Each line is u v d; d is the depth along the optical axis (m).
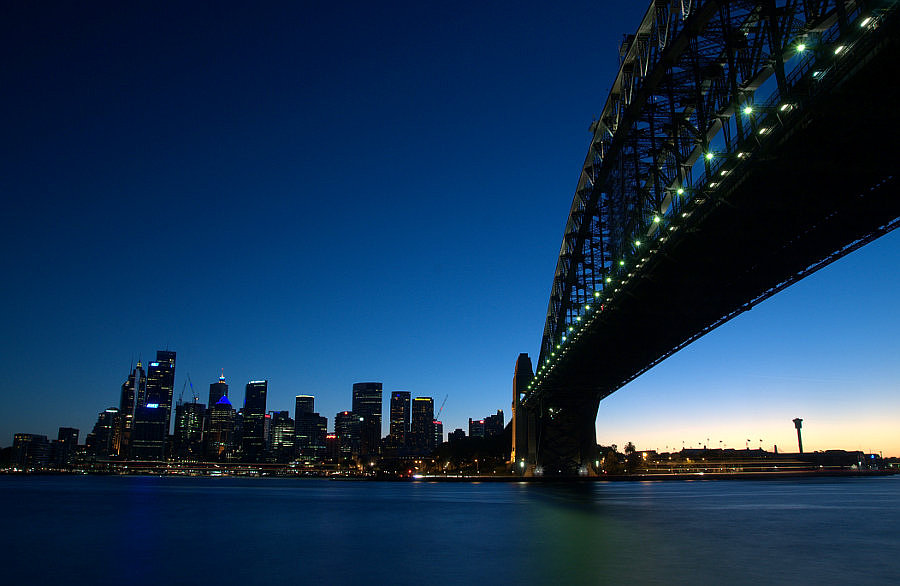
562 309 99.50
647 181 63.91
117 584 31.20
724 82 45.84
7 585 31.22
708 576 31.03
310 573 33.50
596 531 51.72
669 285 58.09
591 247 87.25
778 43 35.25
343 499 117.56
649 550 40.09
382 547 43.69
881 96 31.23
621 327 74.81
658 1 53.06
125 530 58.09
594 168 80.38
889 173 37.06
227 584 30.83
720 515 67.12
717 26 44.66
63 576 33.50
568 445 139.75
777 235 46.19
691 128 50.69
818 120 33.16
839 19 30.28
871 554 38.00
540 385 122.25
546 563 35.47
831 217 42.97
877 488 151.88
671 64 50.97
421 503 98.94
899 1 26.77
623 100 63.44
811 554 38.03
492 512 74.81
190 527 60.66
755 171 38.50
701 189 43.78
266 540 48.88
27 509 90.94
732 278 54.81
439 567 34.88
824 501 93.25
